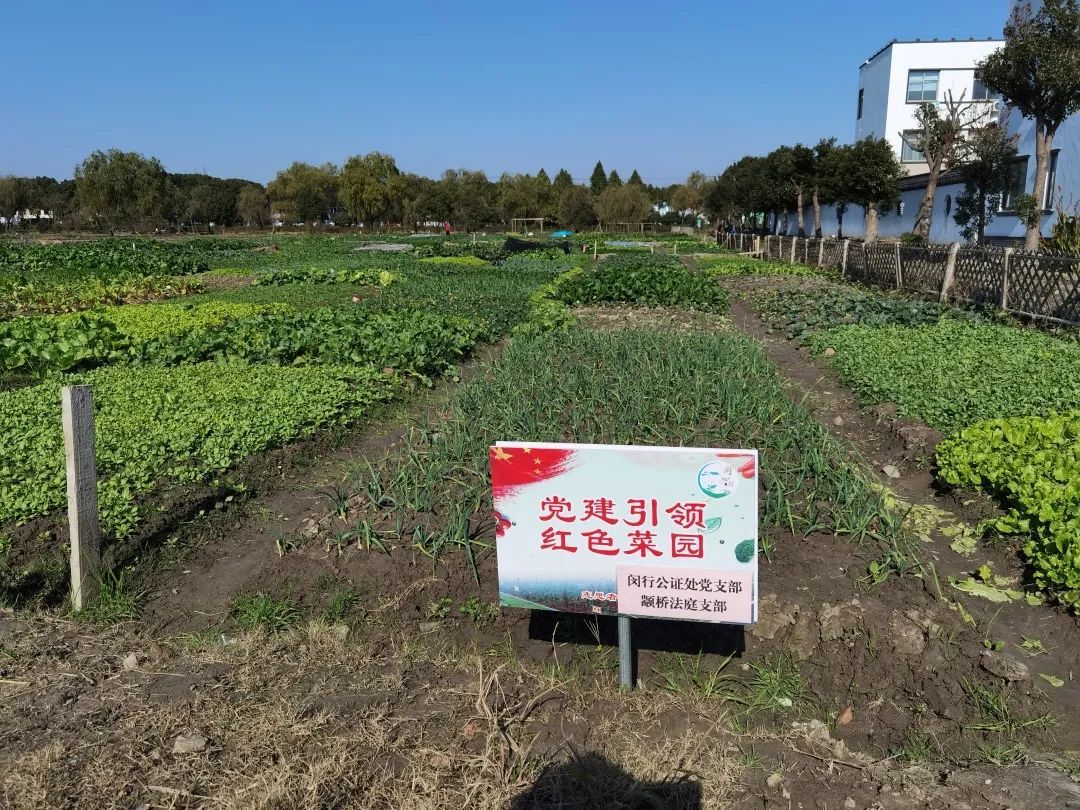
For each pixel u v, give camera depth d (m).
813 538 5.72
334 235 70.75
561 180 99.12
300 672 4.38
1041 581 5.14
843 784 3.56
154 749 3.65
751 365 10.57
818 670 4.58
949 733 4.08
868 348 11.97
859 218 46.75
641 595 3.94
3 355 11.65
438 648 4.77
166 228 76.56
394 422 9.23
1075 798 3.42
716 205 66.38
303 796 3.36
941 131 31.03
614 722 3.98
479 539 5.82
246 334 12.36
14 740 3.70
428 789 3.41
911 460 7.69
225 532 6.30
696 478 3.72
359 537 5.83
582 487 3.85
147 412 8.40
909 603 4.95
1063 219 19.06
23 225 74.62
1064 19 20.83
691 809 3.38
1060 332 13.70
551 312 15.45
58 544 5.86
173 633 4.96
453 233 77.38
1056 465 6.15
